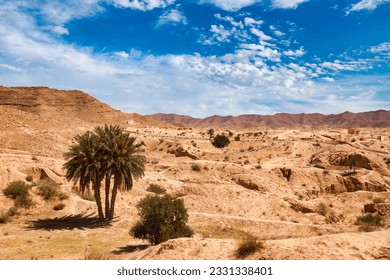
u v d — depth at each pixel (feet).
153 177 202.08
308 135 505.25
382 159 328.29
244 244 42.96
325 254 39.45
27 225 120.37
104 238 108.37
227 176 239.71
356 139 454.81
